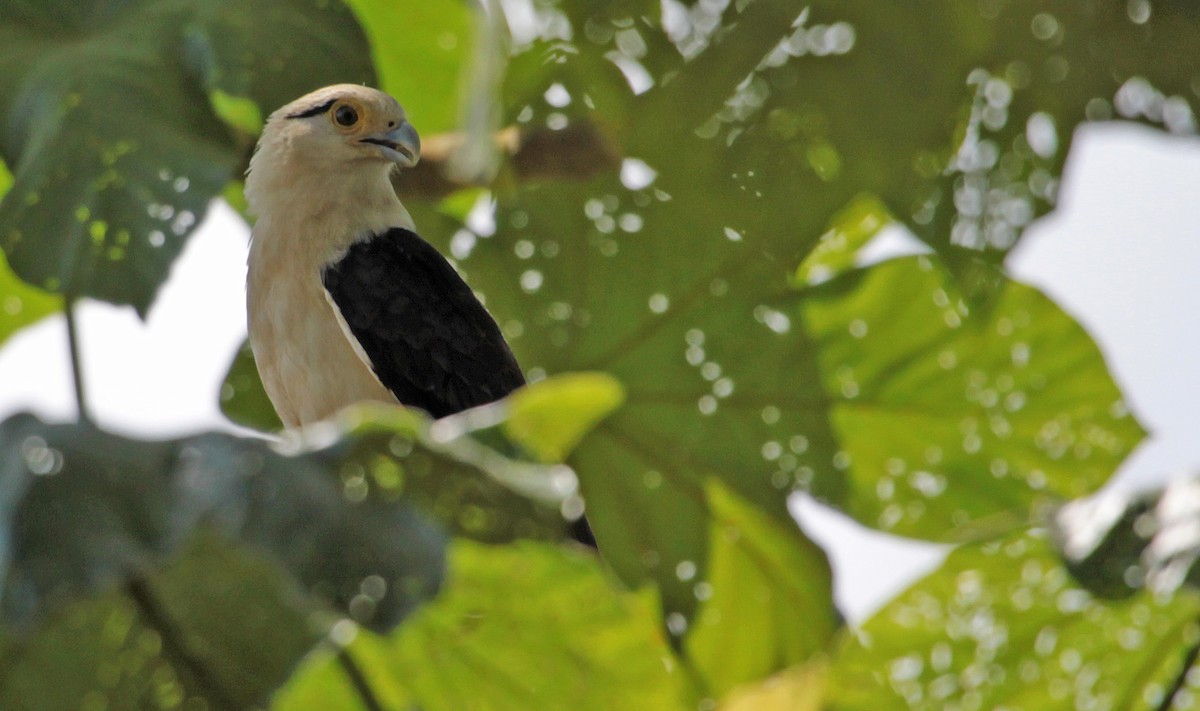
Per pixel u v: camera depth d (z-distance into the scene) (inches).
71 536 170.2
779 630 395.9
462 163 160.6
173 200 251.9
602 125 178.5
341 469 190.5
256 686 239.5
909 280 384.5
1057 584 283.7
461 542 201.5
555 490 197.9
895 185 170.6
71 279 246.8
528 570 238.5
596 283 394.0
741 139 170.1
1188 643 291.3
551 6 182.1
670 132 173.5
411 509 190.5
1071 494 394.0
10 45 272.7
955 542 283.6
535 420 201.8
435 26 378.6
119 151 255.0
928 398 393.4
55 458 173.0
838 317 389.1
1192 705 297.4
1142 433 385.4
